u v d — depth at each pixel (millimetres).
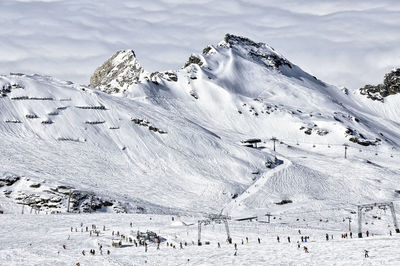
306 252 88312
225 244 108312
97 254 98750
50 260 92688
